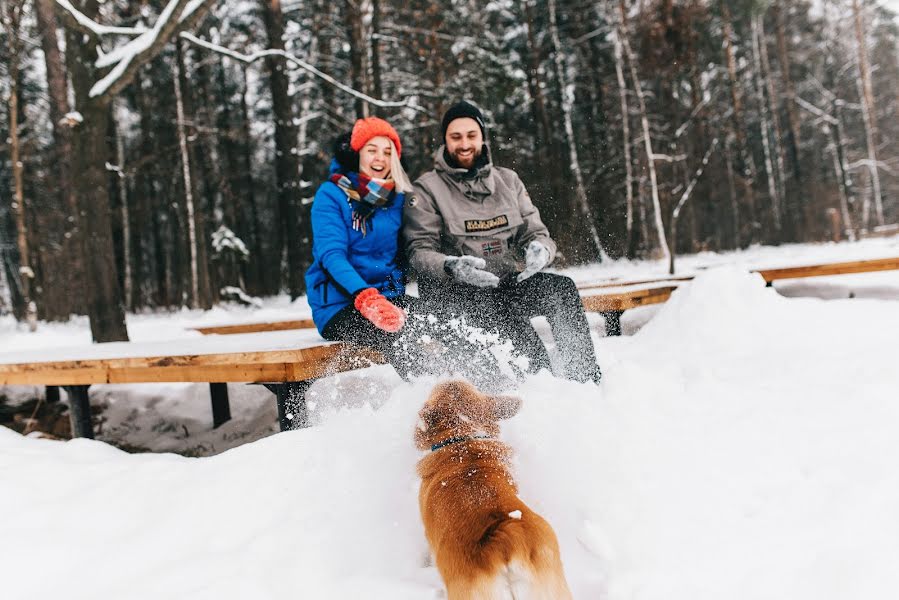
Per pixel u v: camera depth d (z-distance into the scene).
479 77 14.23
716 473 2.05
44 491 2.59
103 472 2.77
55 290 16.70
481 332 3.14
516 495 1.76
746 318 3.87
